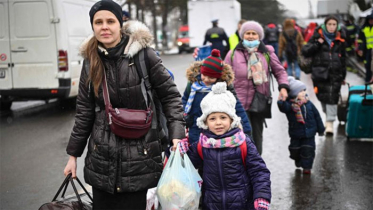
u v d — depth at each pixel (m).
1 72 12.29
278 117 11.52
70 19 12.48
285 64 18.73
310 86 17.39
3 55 12.23
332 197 5.93
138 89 3.62
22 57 12.18
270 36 20.42
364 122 8.75
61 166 7.46
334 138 9.19
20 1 12.08
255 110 6.34
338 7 36.03
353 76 19.88
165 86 3.73
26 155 8.16
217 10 37.12
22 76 12.22
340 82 9.50
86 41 3.64
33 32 12.11
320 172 7.02
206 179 4.05
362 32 13.77
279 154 8.08
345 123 10.20
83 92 3.69
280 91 6.56
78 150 3.76
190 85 5.51
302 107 6.83
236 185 3.99
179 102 3.79
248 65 6.34
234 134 3.98
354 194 6.04
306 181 6.59
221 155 3.97
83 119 3.71
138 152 3.59
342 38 9.66
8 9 12.17
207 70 5.23
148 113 3.60
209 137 4.02
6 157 8.05
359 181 6.56
